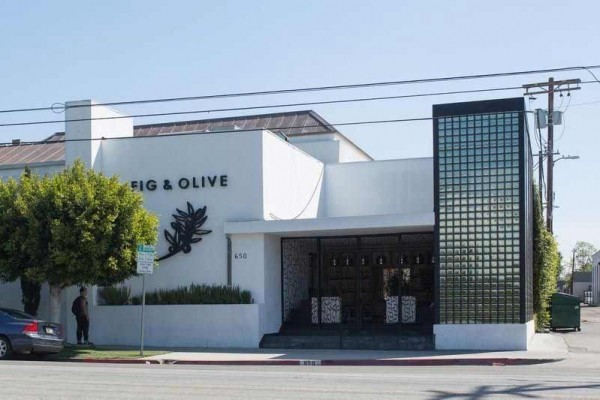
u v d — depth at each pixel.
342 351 23.08
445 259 23.20
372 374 15.59
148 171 26.23
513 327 22.53
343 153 35.41
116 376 14.86
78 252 21.89
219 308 24.64
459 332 22.91
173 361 20.67
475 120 23.31
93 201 21.98
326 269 28.20
